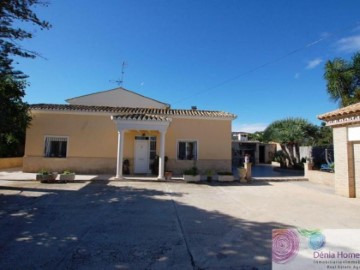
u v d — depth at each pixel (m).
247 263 4.40
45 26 8.89
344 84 17.50
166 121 14.95
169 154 17.23
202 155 17.45
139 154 17.17
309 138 23.30
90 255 4.62
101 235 5.67
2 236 5.56
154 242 5.30
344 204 9.10
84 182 13.35
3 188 11.22
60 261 4.37
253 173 20.56
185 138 17.44
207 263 4.37
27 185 12.10
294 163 22.64
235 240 5.46
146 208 8.26
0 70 9.20
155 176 15.84
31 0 8.41
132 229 6.12
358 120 9.71
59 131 16.73
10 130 13.05
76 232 5.85
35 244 5.12
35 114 16.64
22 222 6.56
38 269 4.07
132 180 14.21
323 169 17.17
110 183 13.26
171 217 7.23
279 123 24.38
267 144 35.16
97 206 8.42
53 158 16.53
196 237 5.62
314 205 8.91
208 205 8.80
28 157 16.41
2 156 20.88
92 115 17.03
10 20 8.51
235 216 7.40
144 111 17.80
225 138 17.69
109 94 22.09
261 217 7.30
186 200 9.60
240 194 11.00
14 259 4.43
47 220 6.75
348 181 10.47
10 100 12.59
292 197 10.41
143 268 4.16
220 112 18.55
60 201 9.02
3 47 8.61
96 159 16.83
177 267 4.21
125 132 17.08
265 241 5.42
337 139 11.13
